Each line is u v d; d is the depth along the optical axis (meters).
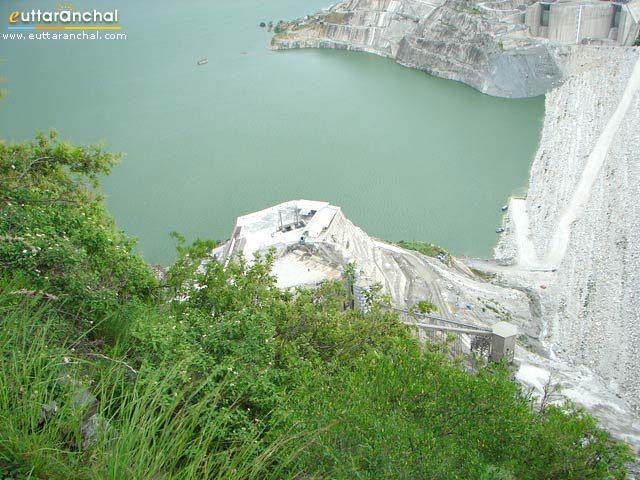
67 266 22.16
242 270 33.44
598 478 19.30
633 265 87.19
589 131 133.88
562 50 176.62
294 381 21.23
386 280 78.88
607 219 101.69
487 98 175.88
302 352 26.55
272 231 82.06
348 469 15.48
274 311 29.02
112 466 11.73
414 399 19.94
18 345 15.45
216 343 21.05
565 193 116.50
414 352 22.92
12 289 18.62
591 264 94.25
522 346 74.25
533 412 22.27
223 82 193.38
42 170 43.31
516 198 120.88
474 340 47.69
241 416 17.83
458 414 19.83
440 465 16.41
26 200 25.94
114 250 28.14
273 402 19.14
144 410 13.91
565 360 77.12
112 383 16.34
